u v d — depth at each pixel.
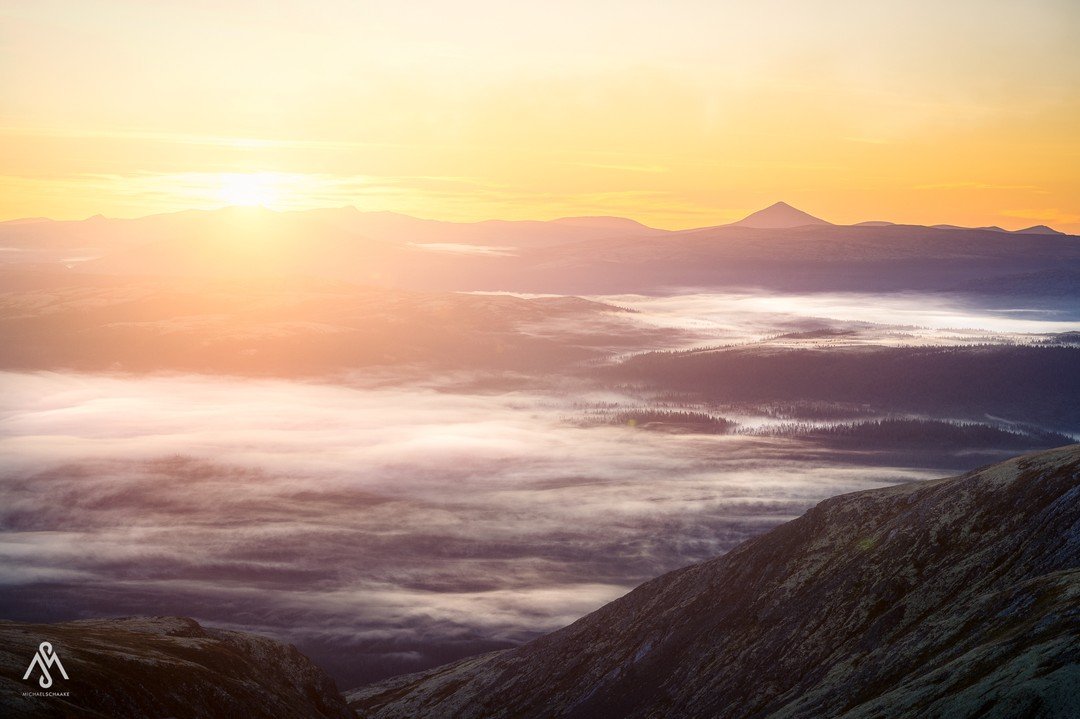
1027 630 94.00
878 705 97.38
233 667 122.44
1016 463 139.12
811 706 115.38
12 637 107.06
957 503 137.12
